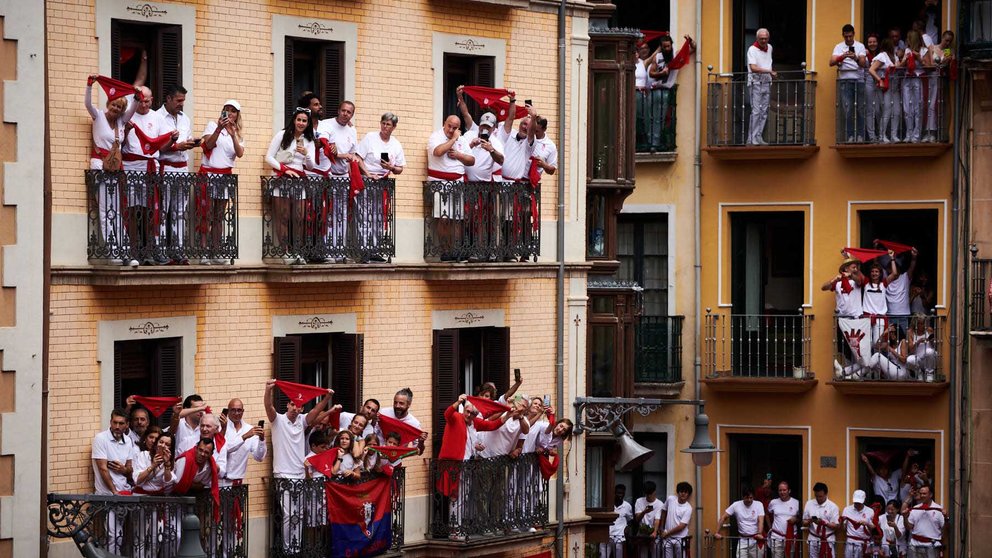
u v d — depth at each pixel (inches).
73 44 1079.0
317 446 1196.5
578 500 1403.8
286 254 1180.5
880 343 1625.2
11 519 1004.6
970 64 1587.1
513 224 1309.1
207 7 1154.7
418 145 1283.2
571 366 1392.7
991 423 1595.7
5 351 1000.2
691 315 1702.8
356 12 1241.4
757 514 1601.9
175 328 1140.5
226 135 1139.9
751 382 1663.4
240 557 1131.9
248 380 1187.3
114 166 1076.5
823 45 1667.1
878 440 1653.5
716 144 1681.8
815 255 1670.8
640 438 1712.6
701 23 1692.9
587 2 1405.0
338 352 1247.5
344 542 1203.2
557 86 1373.0
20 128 1002.7
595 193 1470.2
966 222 1610.5
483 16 1320.1
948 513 1610.5
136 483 1075.3
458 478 1278.3
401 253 1270.9
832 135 1664.6
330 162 1203.9
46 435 1022.4
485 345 1348.4
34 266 1010.1
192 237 1117.1
